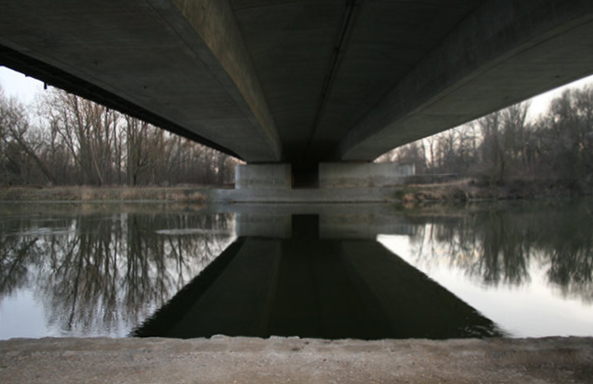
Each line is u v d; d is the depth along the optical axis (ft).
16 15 29.12
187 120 71.20
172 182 264.11
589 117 222.07
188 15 29.99
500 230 82.64
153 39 33.42
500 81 47.09
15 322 30.78
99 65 40.37
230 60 43.06
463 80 46.55
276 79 65.41
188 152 292.81
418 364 16.30
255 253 61.77
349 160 174.50
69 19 29.71
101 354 17.35
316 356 17.10
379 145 112.78
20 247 64.28
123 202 172.45
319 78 66.13
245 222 99.91
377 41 49.96
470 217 107.86
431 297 38.37
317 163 240.73
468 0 40.06
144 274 48.32
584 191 204.54
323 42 50.11
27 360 16.79
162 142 221.87
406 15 43.01
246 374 15.34
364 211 130.82
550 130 244.63
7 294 39.11
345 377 15.10
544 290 40.32
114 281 44.96
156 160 224.53
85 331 28.94
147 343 18.81
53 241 69.87
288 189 174.19
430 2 40.24
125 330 29.25
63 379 15.03
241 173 177.06
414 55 55.42
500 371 15.69
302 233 81.15
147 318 32.17
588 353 17.33
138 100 55.62
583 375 15.38
